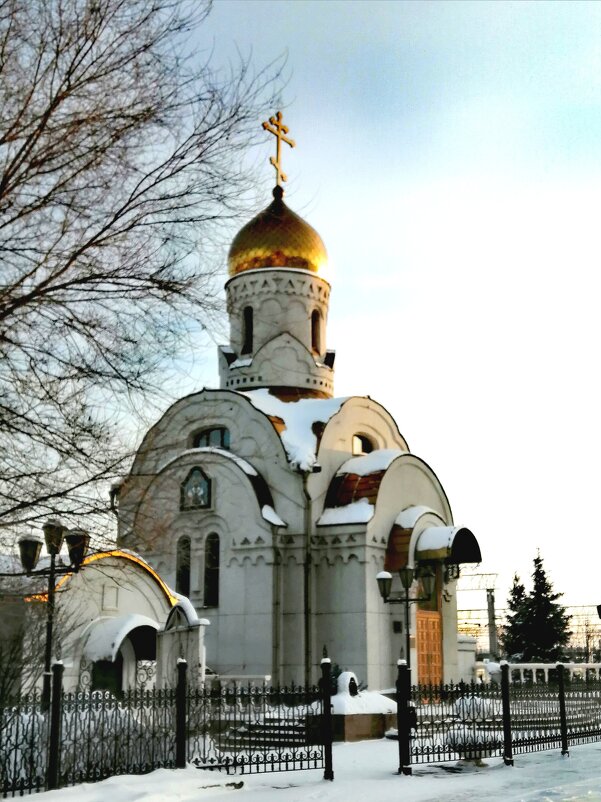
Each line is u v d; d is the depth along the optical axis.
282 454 33.22
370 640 31.02
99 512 11.95
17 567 19.00
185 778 14.73
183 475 13.27
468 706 19.12
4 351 11.63
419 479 35.19
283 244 37.78
